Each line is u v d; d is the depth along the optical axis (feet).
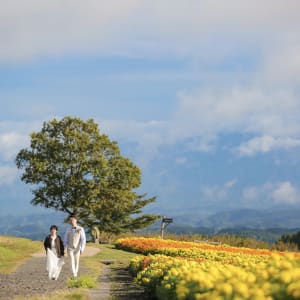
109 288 56.59
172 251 111.34
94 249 135.74
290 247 174.40
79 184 192.13
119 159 202.39
